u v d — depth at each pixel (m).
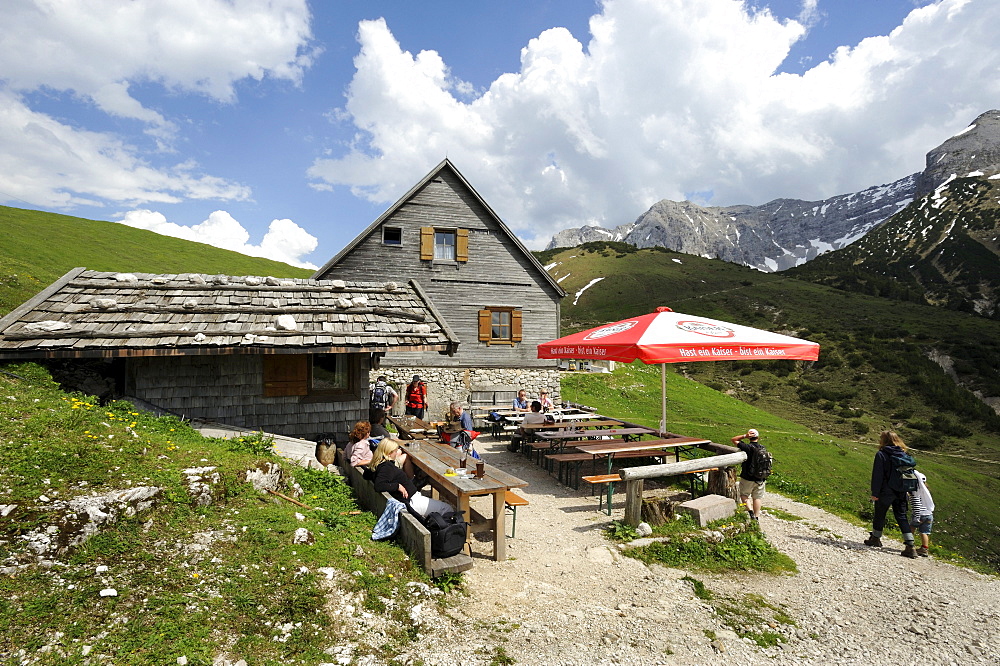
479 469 6.92
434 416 20.41
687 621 5.20
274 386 9.58
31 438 5.62
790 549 7.74
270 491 6.57
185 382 9.04
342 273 20.03
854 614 5.71
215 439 7.90
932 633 5.37
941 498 23.64
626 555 6.87
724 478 9.20
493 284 21.89
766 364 85.69
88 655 3.47
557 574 6.18
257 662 3.77
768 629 5.20
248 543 5.14
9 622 3.56
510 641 4.54
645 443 10.60
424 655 4.20
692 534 7.38
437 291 21.09
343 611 4.48
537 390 22.16
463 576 5.80
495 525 6.52
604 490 10.23
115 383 9.12
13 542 4.17
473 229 21.73
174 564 4.58
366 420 10.35
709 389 38.91
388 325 10.10
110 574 4.26
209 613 4.10
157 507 5.21
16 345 7.37
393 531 6.06
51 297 8.95
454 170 21.44
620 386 31.92
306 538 5.41
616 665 4.32
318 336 9.14
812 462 21.56
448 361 21.00
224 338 8.46
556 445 12.24
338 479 8.11
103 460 5.58
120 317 8.59
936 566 7.42
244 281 10.93
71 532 4.46
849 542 8.27
